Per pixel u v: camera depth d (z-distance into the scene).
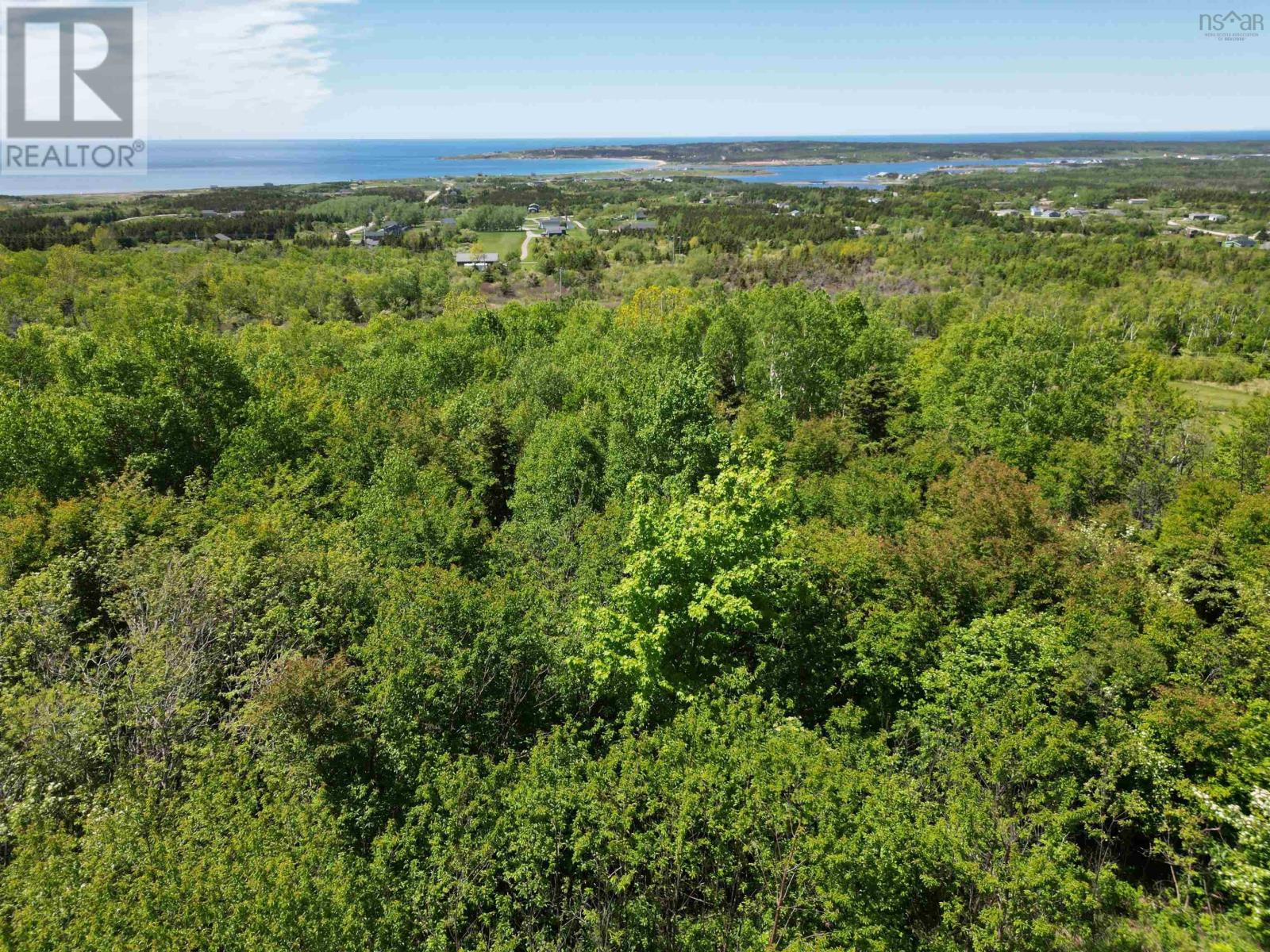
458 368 73.38
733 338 72.31
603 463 45.41
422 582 23.41
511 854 16.97
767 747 15.80
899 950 15.57
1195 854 20.11
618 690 23.56
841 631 25.30
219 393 45.88
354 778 20.11
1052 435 49.28
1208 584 30.19
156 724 19.44
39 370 55.47
